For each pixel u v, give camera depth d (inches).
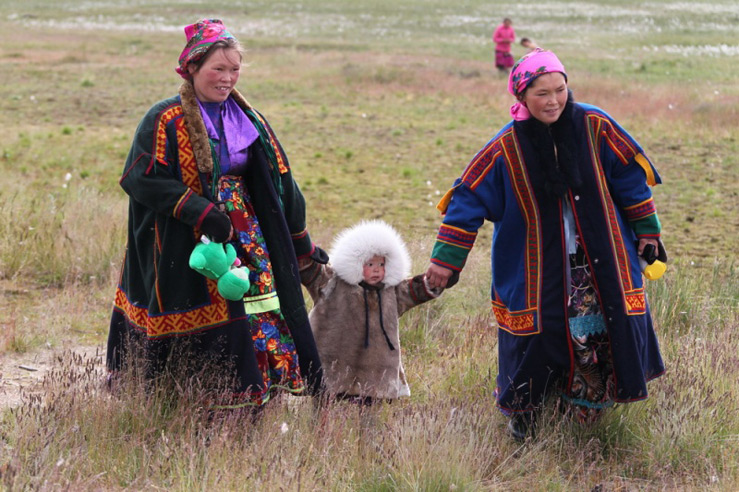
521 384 431.2
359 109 1935.3
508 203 431.2
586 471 418.9
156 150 416.8
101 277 757.9
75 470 380.8
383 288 470.3
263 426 426.0
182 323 427.2
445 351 593.0
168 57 2861.7
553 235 423.8
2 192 1049.5
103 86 2203.5
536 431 442.0
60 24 4298.7
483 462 412.5
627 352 420.2
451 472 390.9
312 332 454.6
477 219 438.0
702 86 2185.0
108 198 1043.9
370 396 469.1
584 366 430.9
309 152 1507.1
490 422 455.8
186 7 5452.8
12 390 508.7
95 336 623.2
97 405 429.1
